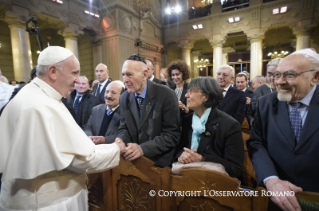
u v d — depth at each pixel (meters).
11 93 1.97
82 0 8.51
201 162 1.13
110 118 2.02
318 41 10.02
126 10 9.42
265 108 1.21
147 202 1.23
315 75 0.99
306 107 1.04
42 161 0.89
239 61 13.30
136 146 1.26
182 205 1.10
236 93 2.26
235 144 1.24
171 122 1.43
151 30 11.52
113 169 1.34
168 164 1.43
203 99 1.30
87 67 10.34
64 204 1.03
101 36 9.50
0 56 8.06
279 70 1.03
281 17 9.38
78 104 2.66
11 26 6.42
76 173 1.10
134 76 1.38
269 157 1.11
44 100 0.97
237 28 10.49
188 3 12.11
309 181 0.99
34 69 1.99
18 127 0.88
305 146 1.00
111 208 1.38
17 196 0.94
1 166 0.95
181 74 2.41
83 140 0.99
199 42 13.59
